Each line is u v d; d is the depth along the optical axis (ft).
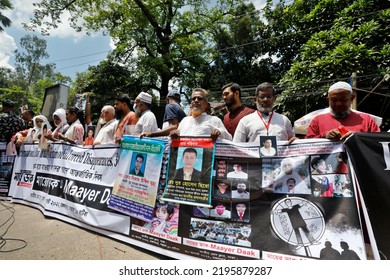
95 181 10.71
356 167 6.07
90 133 14.73
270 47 44.47
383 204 5.75
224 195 7.53
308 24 36.27
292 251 6.35
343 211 6.07
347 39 24.27
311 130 8.34
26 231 10.25
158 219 8.44
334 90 7.64
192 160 8.18
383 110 23.93
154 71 53.42
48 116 29.60
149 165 9.11
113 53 55.62
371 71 21.67
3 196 15.62
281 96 27.96
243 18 51.80
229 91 10.55
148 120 10.93
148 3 50.93
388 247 5.56
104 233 9.69
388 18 24.12
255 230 6.92
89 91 54.44
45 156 13.94
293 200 6.70
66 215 11.37
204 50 54.08
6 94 81.66
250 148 7.55
